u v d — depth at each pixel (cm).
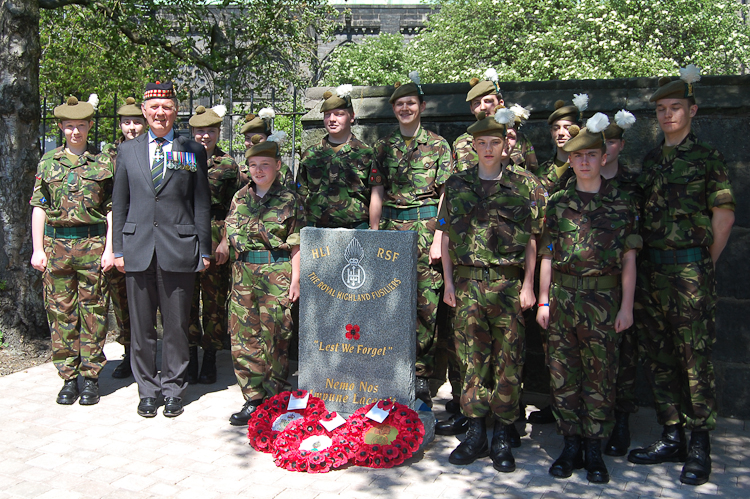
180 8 1458
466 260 410
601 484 384
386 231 432
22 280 647
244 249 478
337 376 445
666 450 415
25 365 608
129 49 1385
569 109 476
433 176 498
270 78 1595
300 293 451
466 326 416
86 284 515
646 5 1627
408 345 430
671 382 421
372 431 419
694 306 400
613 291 396
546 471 403
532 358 550
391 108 593
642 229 421
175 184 493
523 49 1702
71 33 1391
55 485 376
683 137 412
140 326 493
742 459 422
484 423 425
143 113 549
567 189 409
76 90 1474
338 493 370
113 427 467
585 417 400
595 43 1530
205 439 448
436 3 2530
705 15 1653
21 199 647
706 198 401
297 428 421
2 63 641
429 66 2002
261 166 468
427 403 505
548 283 414
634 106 514
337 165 526
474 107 495
